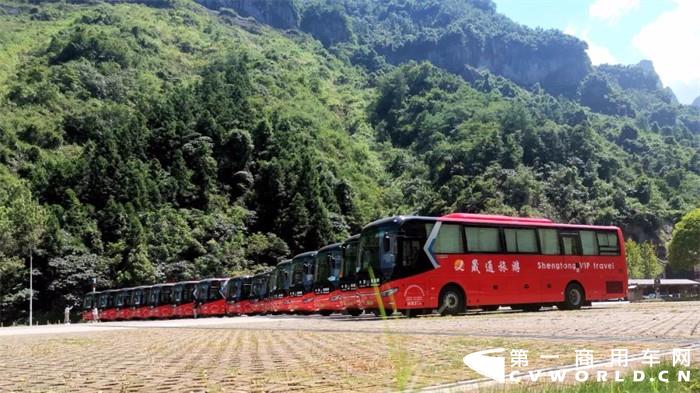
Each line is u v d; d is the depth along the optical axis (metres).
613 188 139.38
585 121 176.50
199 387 7.59
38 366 11.19
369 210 119.19
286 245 90.00
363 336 15.33
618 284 30.17
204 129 114.62
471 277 25.62
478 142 145.00
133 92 149.62
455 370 8.06
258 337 17.05
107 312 63.56
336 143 150.88
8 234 61.78
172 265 77.88
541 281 27.55
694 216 85.88
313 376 8.21
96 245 79.38
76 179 92.81
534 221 28.38
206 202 101.12
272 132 122.69
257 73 177.00
